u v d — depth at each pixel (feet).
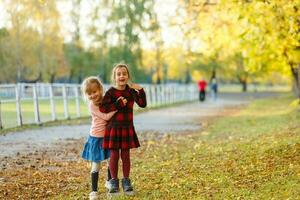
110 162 29.58
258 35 46.98
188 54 69.56
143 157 45.80
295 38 45.80
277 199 26.81
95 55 238.48
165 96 152.76
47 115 90.74
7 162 42.63
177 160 42.27
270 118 82.53
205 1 55.31
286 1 42.06
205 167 37.47
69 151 49.65
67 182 34.96
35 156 46.11
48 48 209.05
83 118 88.84
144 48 230.48
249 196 27.91
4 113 91.66
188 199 28.45
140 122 87.76
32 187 33.37
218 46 62.23
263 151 40.65
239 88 381.40
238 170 34.88
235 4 44.65
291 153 37.73
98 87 29.19
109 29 228.43
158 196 29.37
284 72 82.58
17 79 200.44
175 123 85.87
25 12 145.59
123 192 29.91
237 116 100.17
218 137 61.41
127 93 29.43
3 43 190.90
